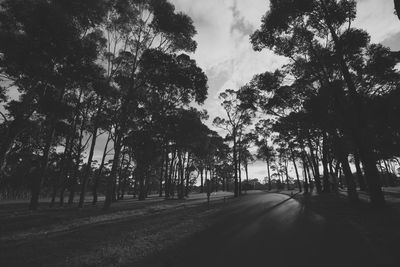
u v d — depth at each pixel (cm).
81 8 1216
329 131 2017
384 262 543
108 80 1927
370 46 1673
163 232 970
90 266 588
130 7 1997
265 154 4825
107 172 5066
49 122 1931
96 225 1143
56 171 4094
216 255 650
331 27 1550
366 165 1384
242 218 1316
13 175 4475
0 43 1059
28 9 1066
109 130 2434
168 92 2264
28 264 601
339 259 577
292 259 594
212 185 8556
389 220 977
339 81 1714
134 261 619
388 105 1866
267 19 1730
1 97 1555
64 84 1338
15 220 1256
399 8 677
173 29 1988
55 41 1071
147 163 3158
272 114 2327
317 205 1759
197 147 3994
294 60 1933
